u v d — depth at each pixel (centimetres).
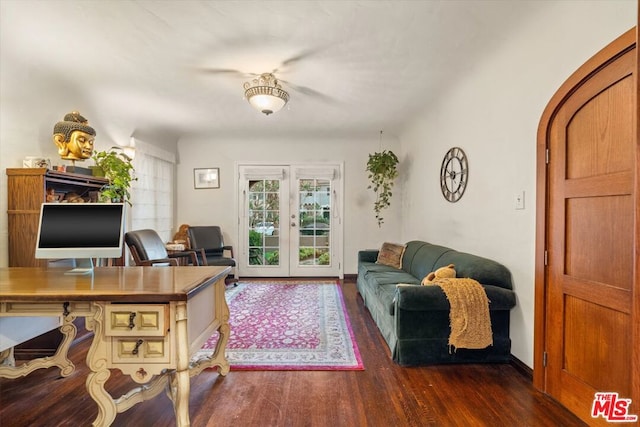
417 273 340
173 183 522
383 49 242
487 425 167
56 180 266
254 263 539
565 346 182
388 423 168
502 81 244
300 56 252
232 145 534
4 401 188
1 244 246
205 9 194
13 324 189
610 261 155
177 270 203
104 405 149
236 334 289
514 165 230
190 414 175
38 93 273
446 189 348
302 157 533
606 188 156
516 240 228
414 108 379
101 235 189
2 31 213
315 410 179
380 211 530
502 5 191
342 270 532
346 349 257
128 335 145
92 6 190
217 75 286
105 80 293
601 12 159
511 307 226
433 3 189
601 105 160
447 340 229
